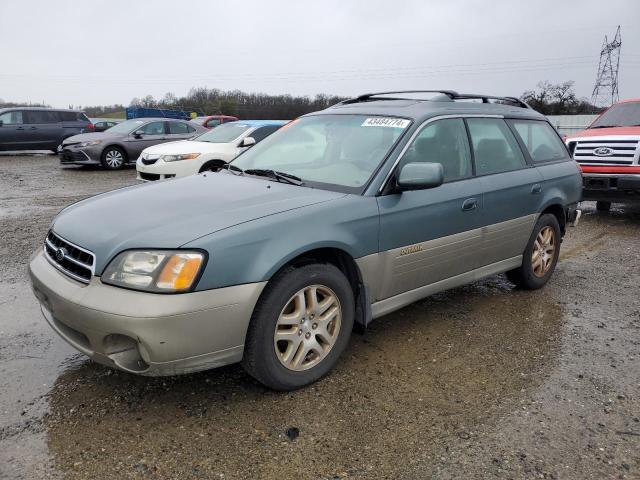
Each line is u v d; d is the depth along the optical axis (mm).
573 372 3459
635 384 3316
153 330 2551
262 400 3039
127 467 2467
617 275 5625
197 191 3463
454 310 4516
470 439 2732
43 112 18812
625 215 9258
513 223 4469
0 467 2443
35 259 3260
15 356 3500
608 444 2715
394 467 2514
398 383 3275
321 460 2551
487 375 3402
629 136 8102
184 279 2607
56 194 10453
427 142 3842
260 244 2838
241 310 2766
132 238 2725
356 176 3574
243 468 2480
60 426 2760
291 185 3590
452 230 3879
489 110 4551
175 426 2781
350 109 4320
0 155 19734
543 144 5121
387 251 3461
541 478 2457
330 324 3283
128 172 14438
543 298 4867
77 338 2875
